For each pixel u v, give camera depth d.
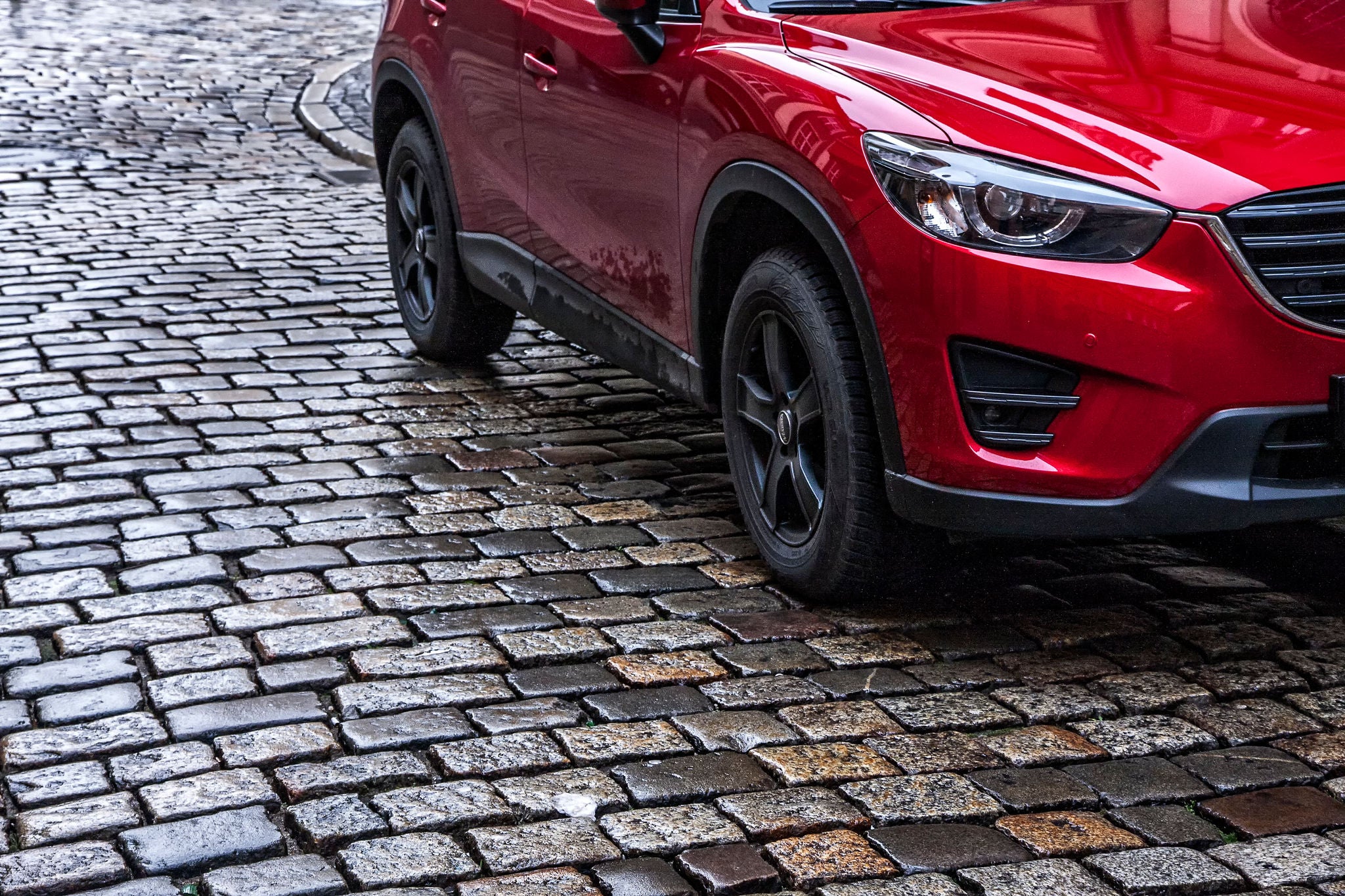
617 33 4.53
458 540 4.33
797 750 3.21
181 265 7.43
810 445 3.92
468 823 2.91
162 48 14.84
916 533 3.77
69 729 3.23
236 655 3.59
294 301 6.88
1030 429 3.44
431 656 3.60
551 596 3.97
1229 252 3.25
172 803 2.96
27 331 6.28
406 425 5.36
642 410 5.61
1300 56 3.77
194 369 5.87
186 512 4.48
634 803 3.00
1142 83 3.64
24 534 4.28
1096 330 3.28
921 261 3.41
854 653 3.67
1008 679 3.56
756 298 3.96
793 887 2.74
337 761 3.12
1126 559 4.28
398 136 6.11
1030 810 3.01
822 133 3.64
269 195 9.16
